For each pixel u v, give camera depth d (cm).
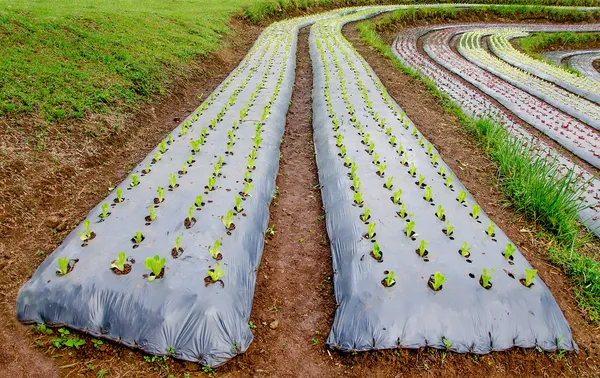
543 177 636
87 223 450
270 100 970
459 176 716
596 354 394
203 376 345
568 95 1414
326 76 1180
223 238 473
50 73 746
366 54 1647
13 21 848
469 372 362
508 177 692
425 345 372
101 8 1230
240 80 1138
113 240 450
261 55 1458
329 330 404
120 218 492
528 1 3853
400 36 2497
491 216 608
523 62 1998
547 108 1241
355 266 449
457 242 488
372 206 554
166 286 387
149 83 916
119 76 865
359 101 988
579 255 534
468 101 1232
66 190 572
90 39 938
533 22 3481
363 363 365
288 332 402
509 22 3406
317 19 2456
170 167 627
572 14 3591
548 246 548
